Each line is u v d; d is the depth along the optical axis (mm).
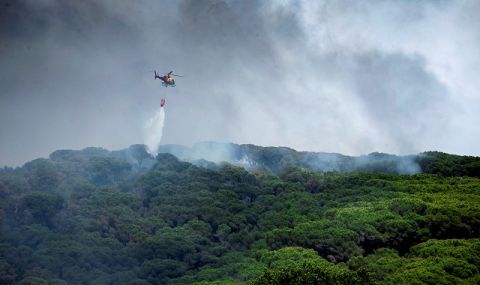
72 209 146125
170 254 130000
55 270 126062
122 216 144375
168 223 144125
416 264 98938
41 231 138000
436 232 114938
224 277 114125
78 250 130125
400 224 114812
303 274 87000
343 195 143000
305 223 123875
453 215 116312
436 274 94000
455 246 105938
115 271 127625
